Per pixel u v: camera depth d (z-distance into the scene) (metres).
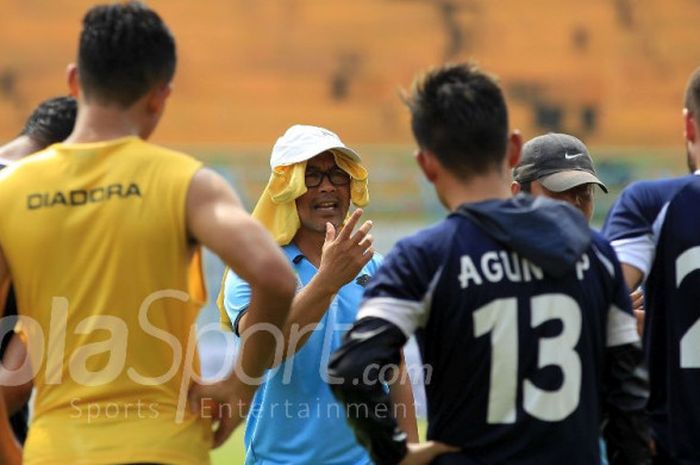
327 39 88.06
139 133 11.52
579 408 11.14
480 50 88.94
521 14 89.69
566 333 11.15
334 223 16.64
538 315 11.09
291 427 15.98
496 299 11.05
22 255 11.20
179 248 11.06
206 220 10.93
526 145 16.55
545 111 87.38
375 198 74.50
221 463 34.09
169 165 11.14
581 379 11.20
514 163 12.08
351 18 88.75
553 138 16.47
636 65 88.94
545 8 90.06
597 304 11.41
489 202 11.34
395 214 74.25
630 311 11.67
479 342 11.05
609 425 11.62
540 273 11.16
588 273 11.39
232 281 16.06
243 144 84.62
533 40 89.19
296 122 85.75
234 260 10.84
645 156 75.81
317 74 86.94
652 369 12.81
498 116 11.48
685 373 12.52
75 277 11.09
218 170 74.50
